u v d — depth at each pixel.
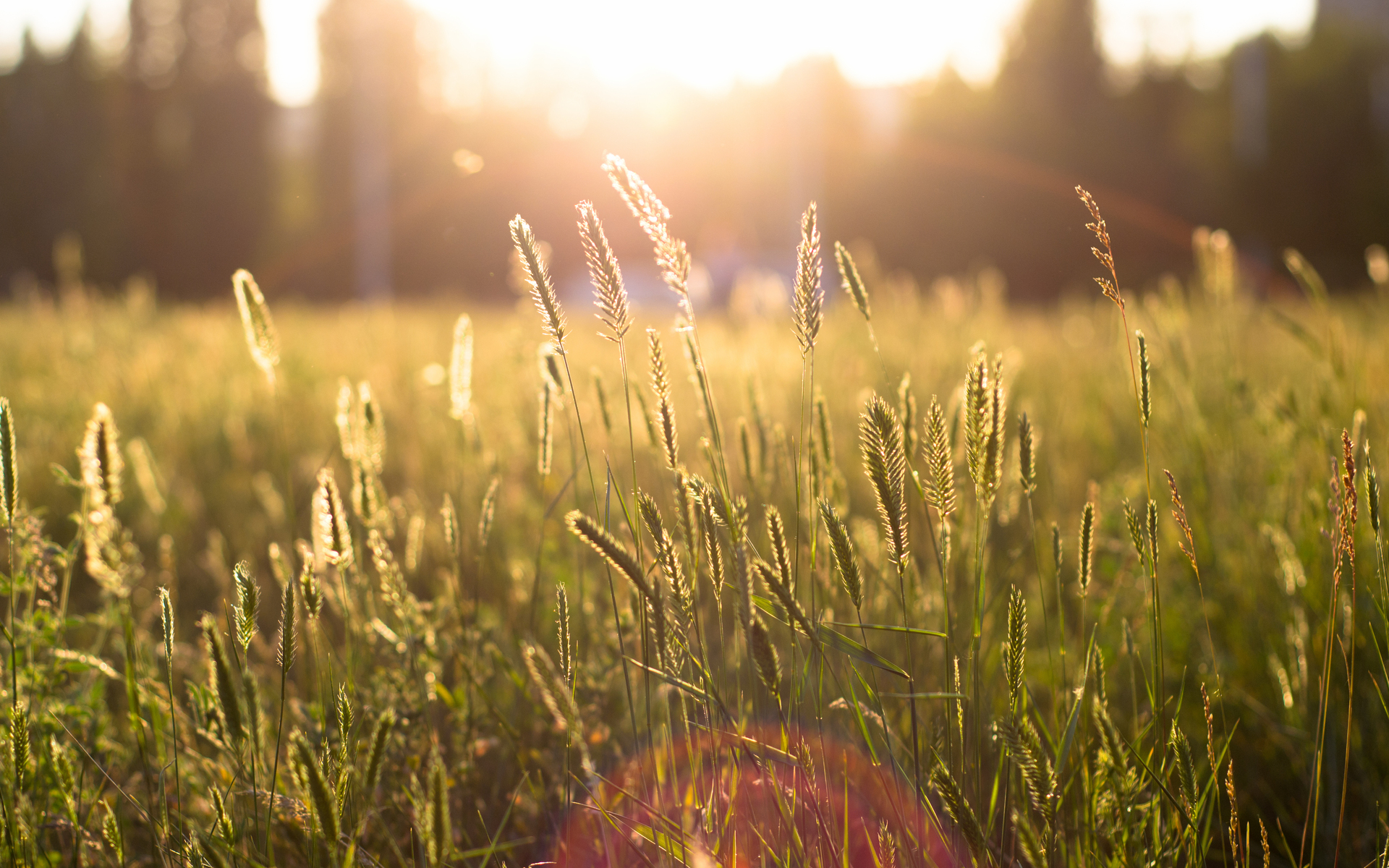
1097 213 0.85
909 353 2.15
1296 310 2.63
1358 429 1.05
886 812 0.90
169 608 0.86
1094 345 2.96
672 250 0.84
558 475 1.47
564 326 0.83
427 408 2.10
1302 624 1.06
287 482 1.16
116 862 0.90
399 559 1.36
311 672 1.08
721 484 0.86
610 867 0.87
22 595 1.32
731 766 0.87
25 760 0.87
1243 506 1.25
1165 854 0.86
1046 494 1.58
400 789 0.97
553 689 0.83
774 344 2.04
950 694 0.83
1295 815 1.03
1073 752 0.91
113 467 0.98
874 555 1.05
